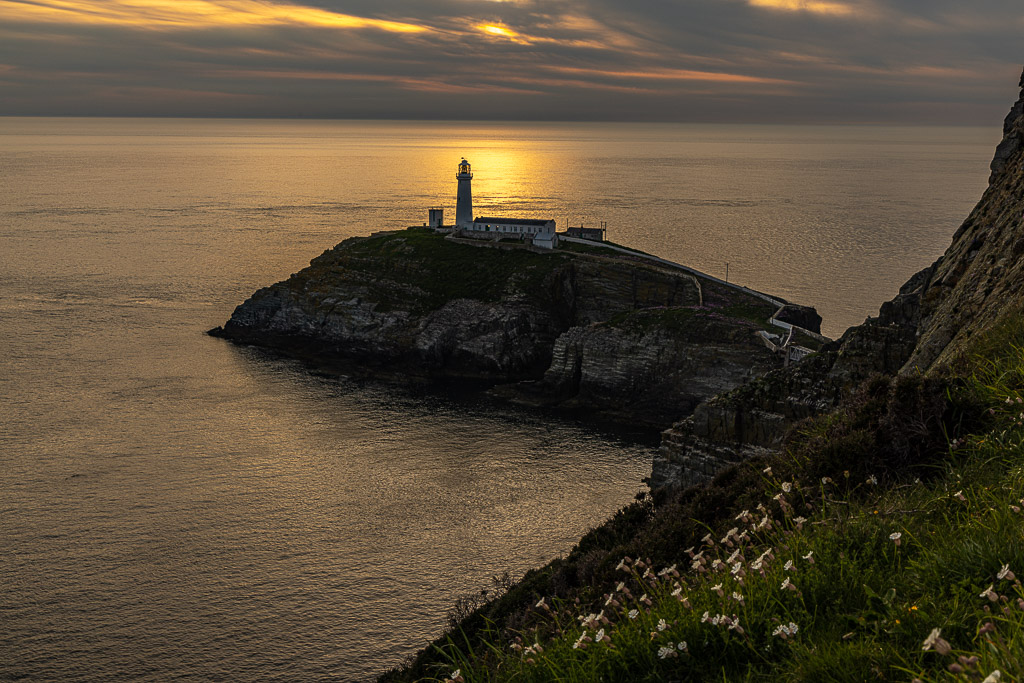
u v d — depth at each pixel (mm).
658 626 8891
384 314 134375
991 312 18984
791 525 10898
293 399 108375
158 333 139625
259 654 52500
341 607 57750
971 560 7621
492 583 60688
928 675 6461
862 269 196125
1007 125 38156
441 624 55531
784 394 50812
